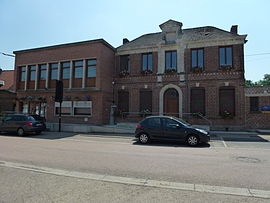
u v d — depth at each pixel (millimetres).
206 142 9383
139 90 17359
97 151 7660
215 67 15328
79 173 4887
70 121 17344
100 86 16344
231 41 15125
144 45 17453
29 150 7773
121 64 18547
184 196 3547
